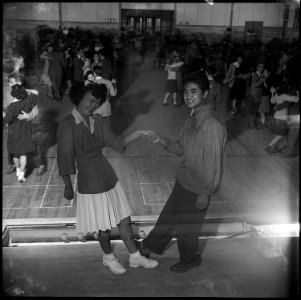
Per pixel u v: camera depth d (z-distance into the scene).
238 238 3.25
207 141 2.71
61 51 7.30
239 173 4.84
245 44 7.68
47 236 3.48
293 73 5.69
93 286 2.62
